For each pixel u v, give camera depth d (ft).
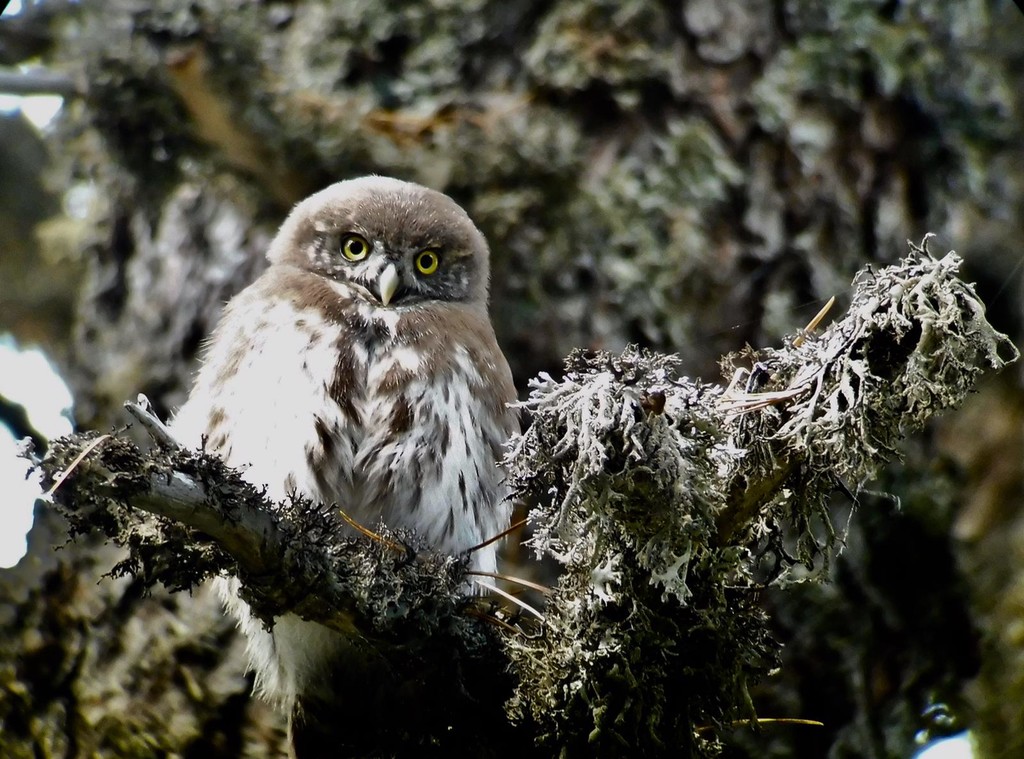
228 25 37.83
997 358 18.28
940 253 39.75
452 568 22.61
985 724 38.58
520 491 20.59
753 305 38.58
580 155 40.29
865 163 40.29
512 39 42.19
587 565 20.04
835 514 37.19
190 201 41.81
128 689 37.50
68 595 38.70
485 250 34.35
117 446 18.53
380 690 25.12
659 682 20.27
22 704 37.91
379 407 28.27
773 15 41.68
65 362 46.42
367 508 28.02
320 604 21.01
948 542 38.50
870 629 37.09
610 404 18.57
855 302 18.98
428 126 40.40
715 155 40.09
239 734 36.88
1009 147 41.68
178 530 19.80
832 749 35.83
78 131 43.14
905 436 20.04
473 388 29.48
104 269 43.62
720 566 19.90
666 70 41.14
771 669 21.58
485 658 22.31
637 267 39.06
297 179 39.75
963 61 42.14
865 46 41.29
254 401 28.12
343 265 31.63
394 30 42.06
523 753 22.39
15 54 45.47
